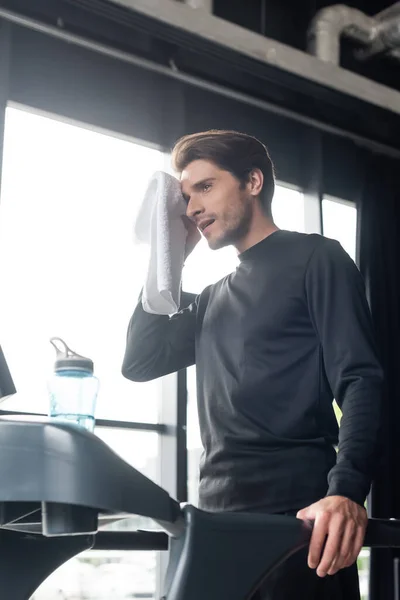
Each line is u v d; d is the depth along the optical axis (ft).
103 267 13.01
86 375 3.77
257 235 5.35
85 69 12.83
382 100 12.95
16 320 11.76
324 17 13.16
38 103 12.25
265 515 3.07
